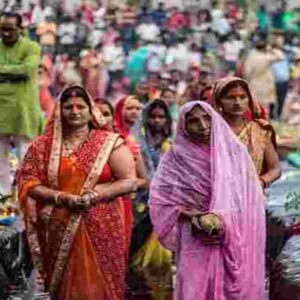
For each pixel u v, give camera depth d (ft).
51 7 203.82
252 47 199.41
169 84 146.41
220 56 204.03
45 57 160.66
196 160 56.49
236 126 61.31
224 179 55.72
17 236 70.23
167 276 73.26
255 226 55.93
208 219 55.01
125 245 59.26
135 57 182.19
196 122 56.34
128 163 58.70
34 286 70.90
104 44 193.16
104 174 58.34
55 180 58.29
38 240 58.90
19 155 86.07
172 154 57.06
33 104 85.51
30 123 85.51
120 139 58.90
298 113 166.50
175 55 188.96
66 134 58.80
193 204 56.34
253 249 55.77
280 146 114.52
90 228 58.13
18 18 85.61
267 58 159.74
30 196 58.49
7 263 66.85
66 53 193.57
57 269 58.34
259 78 159.53
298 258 59.52
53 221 58.23
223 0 236.02
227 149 56.13
